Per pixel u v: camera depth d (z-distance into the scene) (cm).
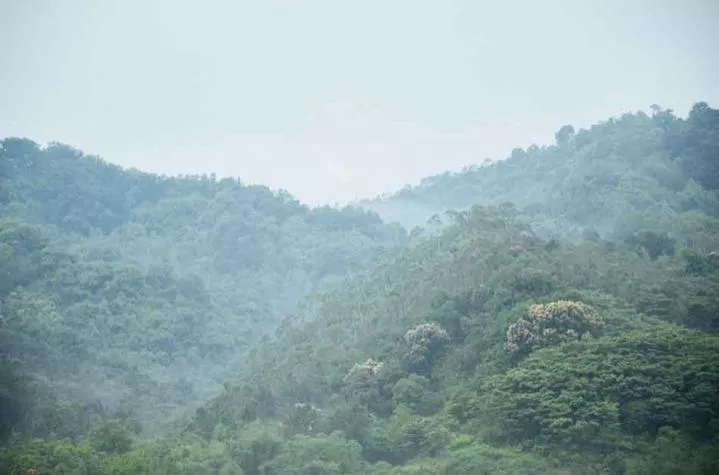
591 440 5772
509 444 6141
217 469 6419
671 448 5503
